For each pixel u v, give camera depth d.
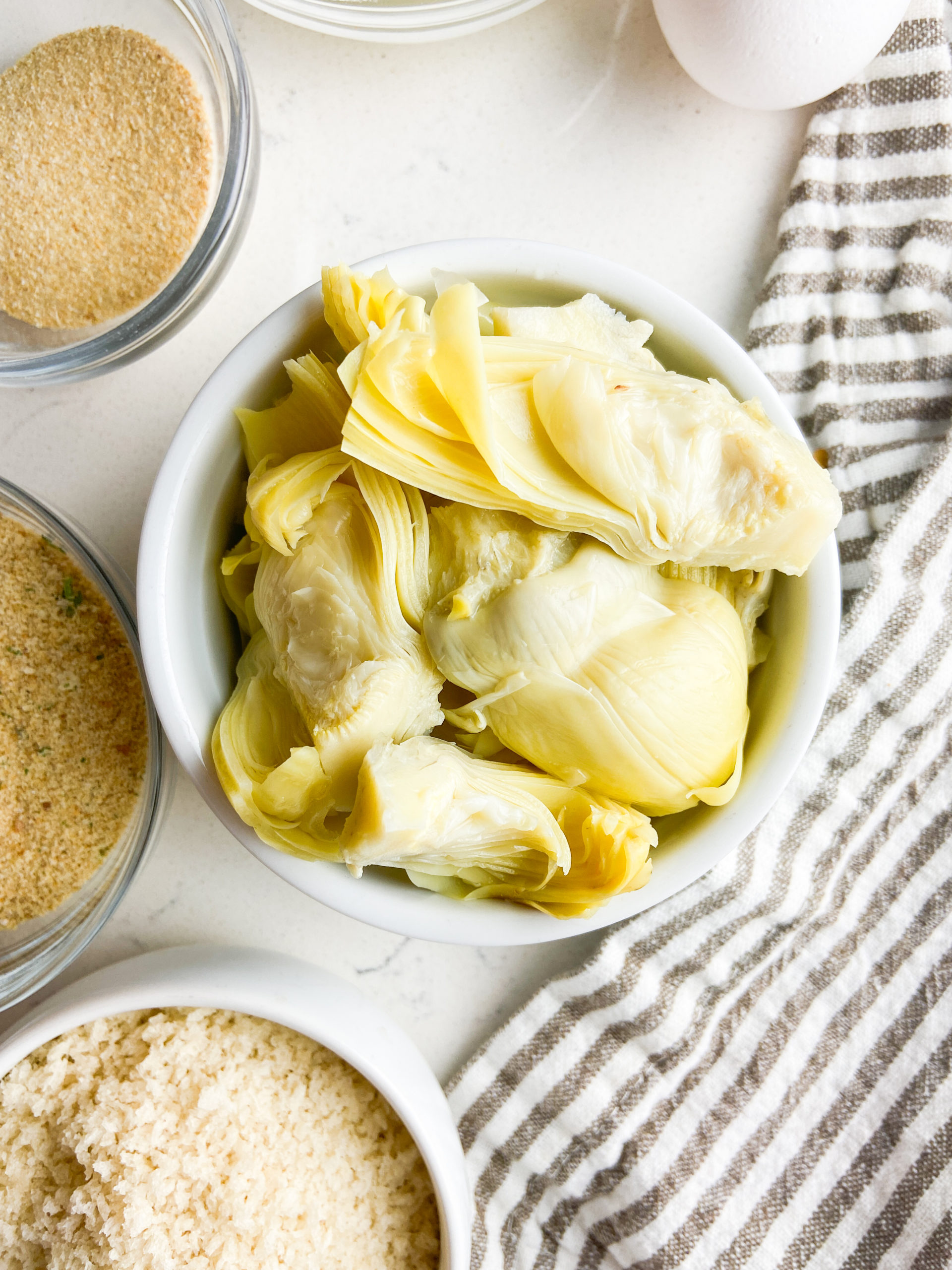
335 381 0.25
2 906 0.31
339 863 0.26
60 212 0.30
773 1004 0.31
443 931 0.26
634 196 0.31
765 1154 0.31
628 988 0.31
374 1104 0.31
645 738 0.25
